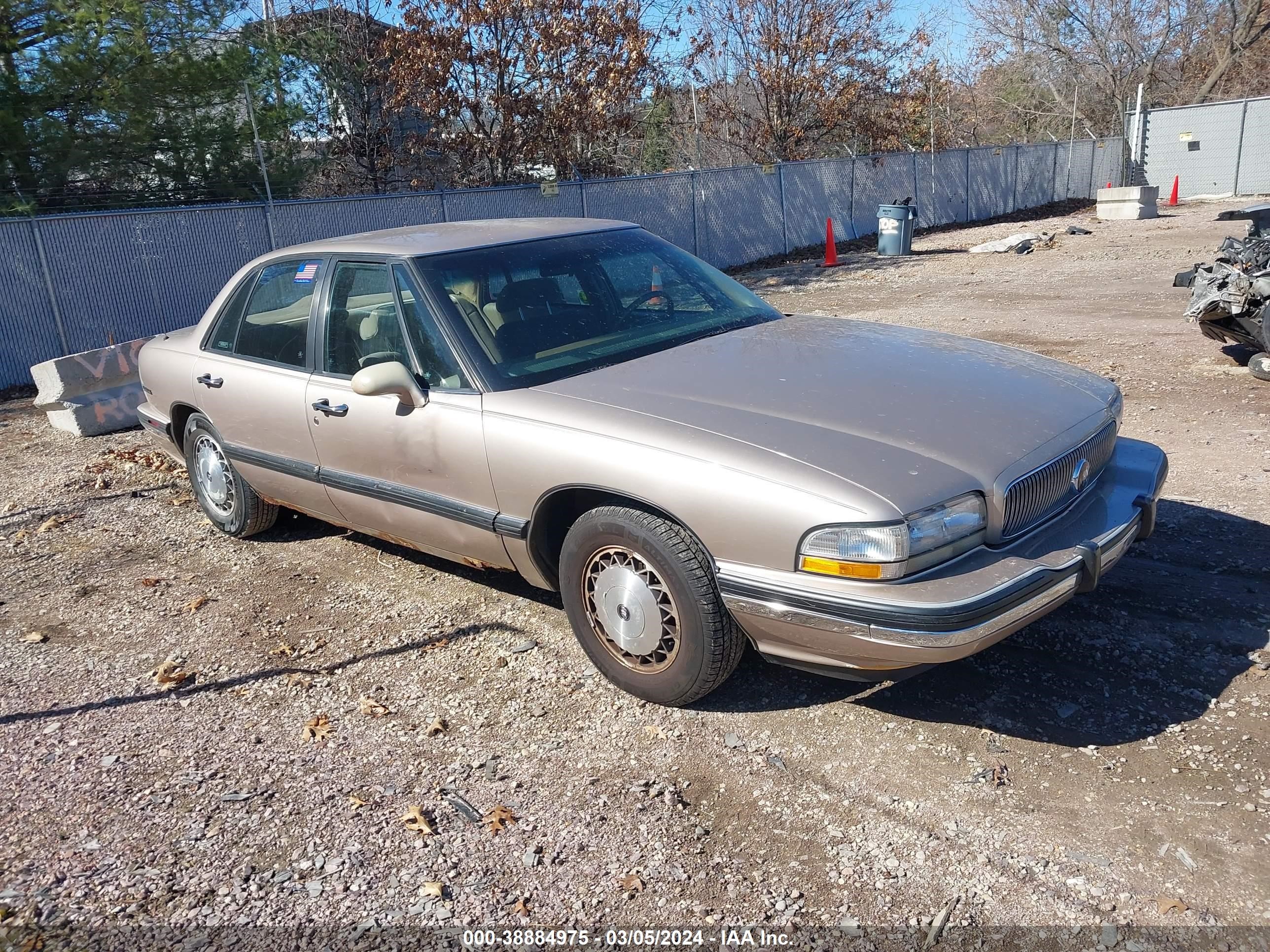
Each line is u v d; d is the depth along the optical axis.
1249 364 7.75
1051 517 3.50
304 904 2.85
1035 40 36.22
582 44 19.23
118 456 7.79
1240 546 4.71
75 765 3.61
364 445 4.39
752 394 3.65
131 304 11.99
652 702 3.74
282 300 4.94
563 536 4.06
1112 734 3.38
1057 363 4.26
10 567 5.59
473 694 3.93
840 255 21.02
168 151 13.78
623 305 4.51
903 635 2.99
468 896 2.85
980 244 20.83
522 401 3.84
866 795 3.17
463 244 4.50
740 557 3.24
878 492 3.04
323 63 17.66
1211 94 35.69
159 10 13.12
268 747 3.65
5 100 12.26
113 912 2.87
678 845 3.00
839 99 24.67
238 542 5.79
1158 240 18.61
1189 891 2.68
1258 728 3.34
